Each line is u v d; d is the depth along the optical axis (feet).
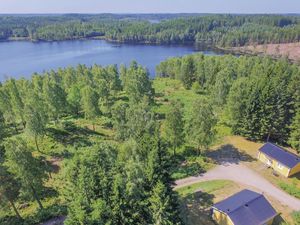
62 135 186.50
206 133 154.71
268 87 172.96
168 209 90.17
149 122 148.97
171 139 155.84
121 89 322.75
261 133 180.45
